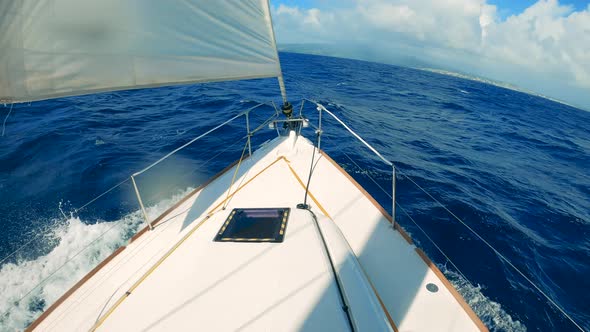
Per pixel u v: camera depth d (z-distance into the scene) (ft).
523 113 93.81
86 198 21.17
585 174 39.11
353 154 31.37
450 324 6.77
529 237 21.03
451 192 25.80
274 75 9.38
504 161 38.27
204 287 6.51
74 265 15.43
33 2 4.87
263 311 5.88
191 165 26.58
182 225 10.26
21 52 5.07
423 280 7.98
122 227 18.22
